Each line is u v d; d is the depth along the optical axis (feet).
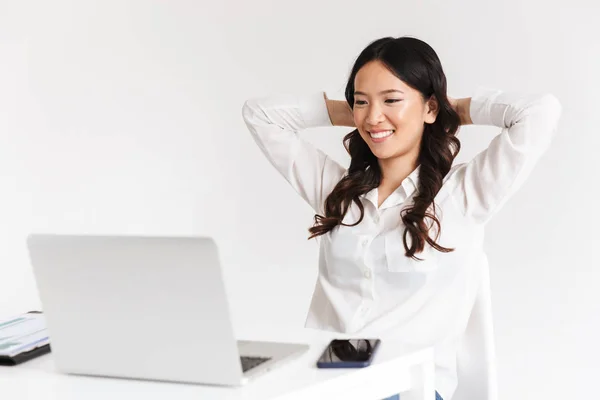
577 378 9.70
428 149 6.66
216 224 11.71
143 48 11.87
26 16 12.42
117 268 4.17
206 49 11.49
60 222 12.60
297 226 11.20
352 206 6.82
